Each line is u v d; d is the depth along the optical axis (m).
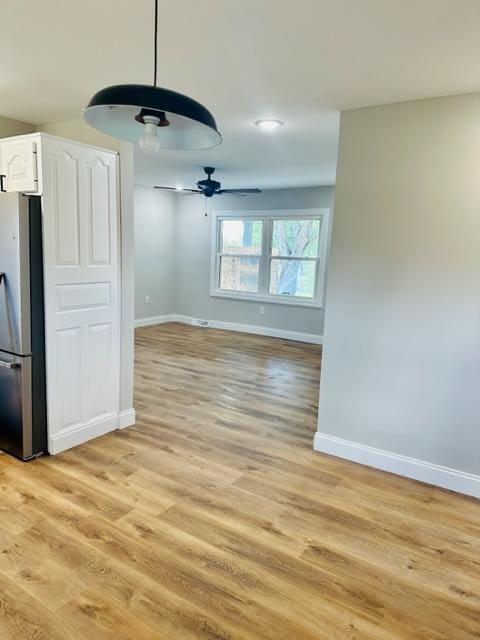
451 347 2.66
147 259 7.76
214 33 1.87
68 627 1.62
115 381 3.36
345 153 2.85
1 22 1.81
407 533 2.28
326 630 1.67
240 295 7.62
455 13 1.66
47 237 2.76
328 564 2.03
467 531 2.32
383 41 1.90
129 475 2.73
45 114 3.14
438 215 2.61
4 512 2.29
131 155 3.26
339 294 2.99
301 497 2.58
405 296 2.77
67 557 1.98
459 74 2.21
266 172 5.41
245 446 3.22
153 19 1.76
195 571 1.94
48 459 2.89
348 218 2.89
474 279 2.56
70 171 2.85
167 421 3.62
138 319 7.76
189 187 7.11
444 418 2.73
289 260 7.14
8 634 1.58
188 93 2.58
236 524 2.29
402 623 1.72
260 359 5.82
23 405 2.79
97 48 2.05
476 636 1.68
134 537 2.14
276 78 2.34
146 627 1.64
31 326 2.76
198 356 5.86
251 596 1.81
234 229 7.64
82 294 3.03
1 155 2.87
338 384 3.06
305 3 1.61
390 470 2.92
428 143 2.59
